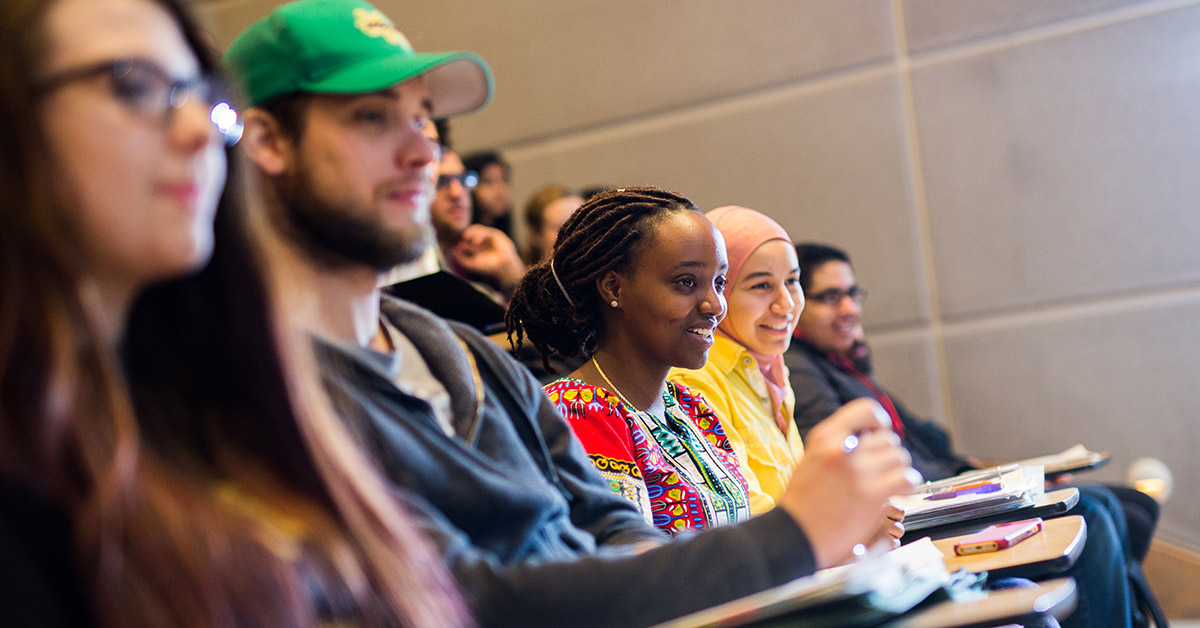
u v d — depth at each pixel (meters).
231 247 0.86
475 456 1.10
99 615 0.67
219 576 0.71
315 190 1.07
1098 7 3.71
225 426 0.85
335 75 1.07
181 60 0.73
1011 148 3.79
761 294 2.05
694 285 1.57
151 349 0.85
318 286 1.10
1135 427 3.69
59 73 0.68
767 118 3.98
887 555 0.92
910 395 3.89
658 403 1.62
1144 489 3.23
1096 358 3.73
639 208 1.60
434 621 0.86
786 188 3.97
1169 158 3.65
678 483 1.52
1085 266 3.73
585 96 4.13
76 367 0.68
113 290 0.74
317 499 0.85
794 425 2.16
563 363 1.92
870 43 3.89
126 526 0.68
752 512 1.72
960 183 3.83
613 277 1.59
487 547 1.08
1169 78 3.64
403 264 1.12
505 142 4.22
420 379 1.16
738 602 0.87
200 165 0.74
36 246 0.66
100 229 0.70
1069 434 3.75
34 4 0.68
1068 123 3.74
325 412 0.91
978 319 3.84
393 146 1.09
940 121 3.85
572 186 4.16
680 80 4.05
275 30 1.08
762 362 2.11
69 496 0.67
